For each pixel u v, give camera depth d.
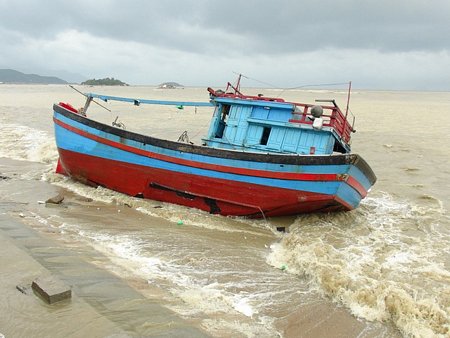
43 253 8.22
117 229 11.22
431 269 9.20
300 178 12.10
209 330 6.28
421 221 12.73
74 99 59.81
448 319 6.99
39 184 15.66
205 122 33.28
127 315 6.15
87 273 7.56
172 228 11.68
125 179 14.45
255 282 8.53
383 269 9.12
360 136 27.30
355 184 12.54
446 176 17.72
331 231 11.71
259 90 132.88
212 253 9.99
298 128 12.96
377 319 7.23
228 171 12.71
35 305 6.04
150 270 8.63
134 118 36.00
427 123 33.66
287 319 7.15
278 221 12.99
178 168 13.34
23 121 31.27
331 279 8.21
